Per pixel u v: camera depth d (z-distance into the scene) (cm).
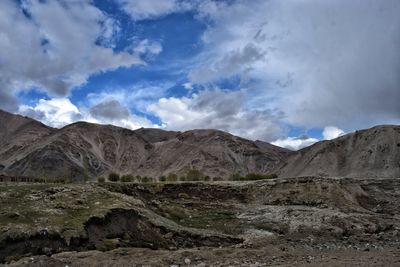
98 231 3681
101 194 4506
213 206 6081
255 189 7088
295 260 3272
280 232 4956
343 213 5853
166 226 4338
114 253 3244
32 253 3159
